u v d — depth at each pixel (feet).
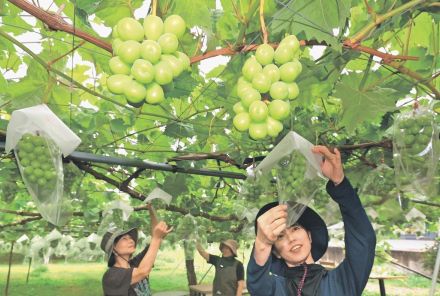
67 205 10.91
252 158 14.14
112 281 13.69
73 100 11.25
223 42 7.52
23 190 18.57
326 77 8.53
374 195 14.23
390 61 7.13
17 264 77.36
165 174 19.74
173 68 5.00
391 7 6.35
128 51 4.84
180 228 23.97
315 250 9.20
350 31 8.23
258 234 7.99
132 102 4.98
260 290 8.27
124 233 15.25
